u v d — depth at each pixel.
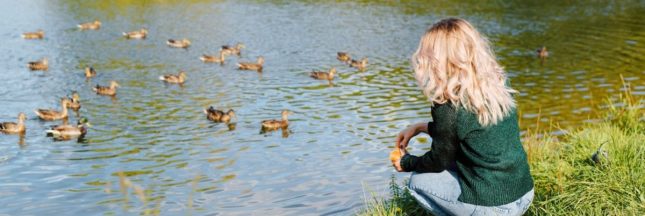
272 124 23.00
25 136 22.66
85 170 18.98
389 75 31.77
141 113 25.50
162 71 33.53
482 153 6.05
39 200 16.73
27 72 32.62
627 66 32.94
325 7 55.50
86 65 34.66
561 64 33.69
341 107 25.95
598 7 55.03
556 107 24.88
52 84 30.36
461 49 5.89
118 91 29.19
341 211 15.02
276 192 16.75
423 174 6.66
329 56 36.66
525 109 24.59
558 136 19.30
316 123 23.69
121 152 20.66
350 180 17.30
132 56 37.25
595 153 9.54
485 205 6.21
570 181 9.16
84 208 16.11
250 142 21.50
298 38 42.16
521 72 31.86
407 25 46.53
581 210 8.23
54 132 22.41
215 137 22.16
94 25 46.25
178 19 50.28
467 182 6.25
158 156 20.16
